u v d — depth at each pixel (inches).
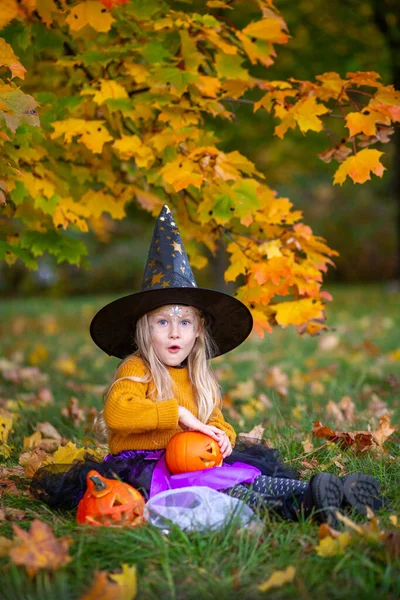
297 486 121.7
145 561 100.6
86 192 188.1
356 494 115.9
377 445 161.0
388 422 170.7
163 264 137.1
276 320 180.1
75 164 185.8
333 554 100.3
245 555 101.0
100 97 163.6
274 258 167.6
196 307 136.7
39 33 171.2
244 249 174.6
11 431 190.1
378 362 304.7
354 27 446.9
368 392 241.8
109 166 186.2
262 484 123.6
